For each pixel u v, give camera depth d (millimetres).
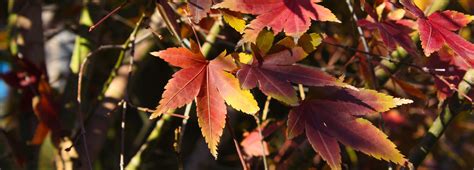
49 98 738
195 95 482
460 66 584
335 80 475
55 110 732
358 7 643
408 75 752
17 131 807
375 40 634
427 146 598
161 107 477
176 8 652
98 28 755
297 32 470
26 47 776
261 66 482
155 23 760
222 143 1016
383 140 484
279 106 793
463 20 514
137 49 794
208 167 1005
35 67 763
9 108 856
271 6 483
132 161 697
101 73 887
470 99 538
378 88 613
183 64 489
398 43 544
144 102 1205
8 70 766
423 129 799
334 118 492
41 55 780
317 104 497
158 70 1208
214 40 667
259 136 664
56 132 726
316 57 838
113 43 879
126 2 535
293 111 495
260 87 470
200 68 490
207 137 479
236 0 483
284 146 690
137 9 812
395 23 573
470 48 502
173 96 480
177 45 663
